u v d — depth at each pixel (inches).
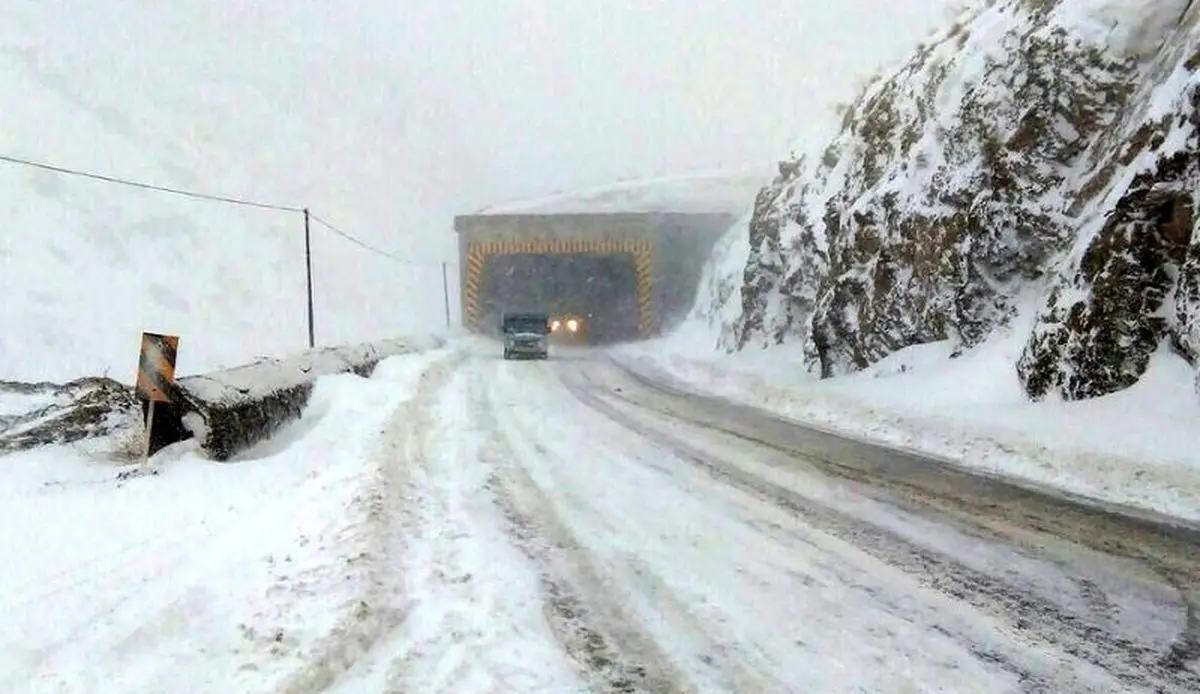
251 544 232.1
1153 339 377.7
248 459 392.8
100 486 309.3
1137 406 356.8
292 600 187.6
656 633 177.5
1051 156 506.6
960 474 353.7
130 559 218.8
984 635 176.1
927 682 153.6
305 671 151.6
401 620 183.0
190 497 289.9
